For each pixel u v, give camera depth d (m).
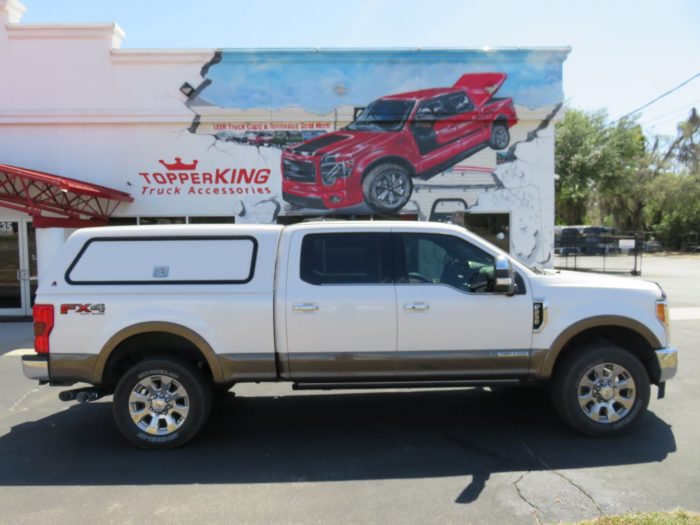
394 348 4.82
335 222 5.10
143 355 5.16
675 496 3.76
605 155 27.94
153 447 4.80
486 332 4.84
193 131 12.34
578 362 4.85
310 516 3.60
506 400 6.16
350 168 12.48
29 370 4.77
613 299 4.91
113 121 12.16
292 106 12.34
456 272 5.00
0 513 3.69
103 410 6.05
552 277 5.03
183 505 3.77
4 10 12.02
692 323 10.79
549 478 4.09
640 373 4.86
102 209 12.18
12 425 5.55
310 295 4.80
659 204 42.75
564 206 47.06
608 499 3.73
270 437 5.12
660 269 24.64
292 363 4.80
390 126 12.44
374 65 12.35
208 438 5.11
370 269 4.93
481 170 12.57
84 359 4.75
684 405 5.79
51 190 11.86
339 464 4.46
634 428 5.12
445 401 6.18
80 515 3.65
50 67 12.12
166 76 12.21
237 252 4.95
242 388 6.84
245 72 12.28
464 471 4.27
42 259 11.14
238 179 12.44
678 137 45.19
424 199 12.59
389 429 5.29
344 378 4.85
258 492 3.96
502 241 12.71
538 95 12.45
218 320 4.78
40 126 12.20
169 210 12.42
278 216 12.51
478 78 12.41
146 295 4.79
